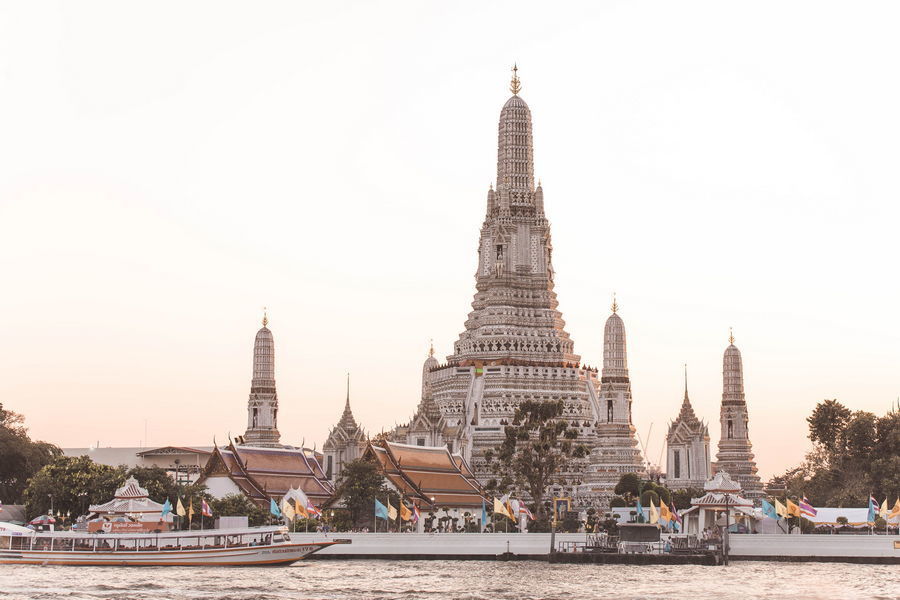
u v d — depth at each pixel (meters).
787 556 163.75
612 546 162.62
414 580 137.38
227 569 150.88
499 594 124.50
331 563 161.50
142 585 131.25
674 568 152.62
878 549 161.62
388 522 191.88
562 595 123.75
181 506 163.12
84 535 155.88
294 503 176.50
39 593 123.62
